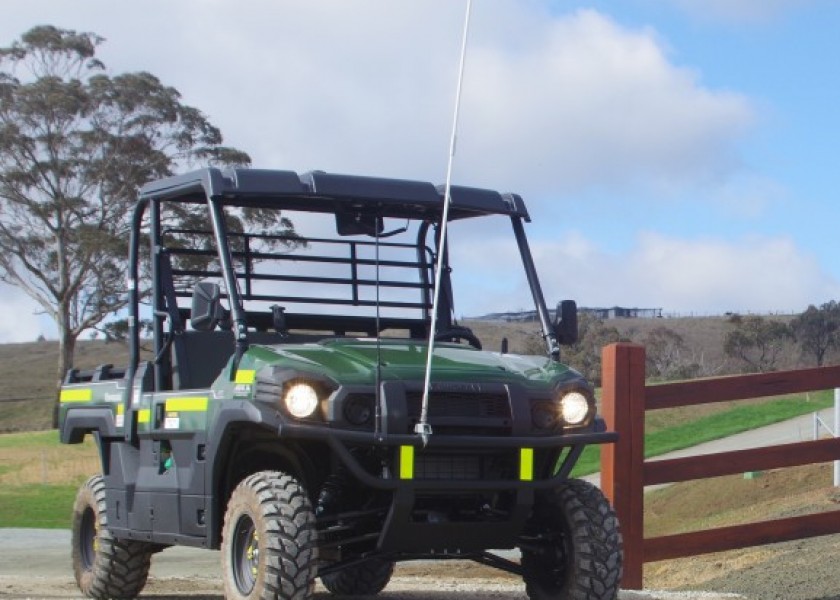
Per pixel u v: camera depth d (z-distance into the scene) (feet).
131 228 30.27
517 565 25.62
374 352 23.98
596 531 23.98
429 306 29.94
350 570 33.17
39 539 72.74
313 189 26.13
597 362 214.90
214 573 50.75
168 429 26.35
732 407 167.43
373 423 22.15
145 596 33.78
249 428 23.41
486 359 24.71
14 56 197.06
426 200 26.99
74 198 196.85
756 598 31.65
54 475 131.64
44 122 195.00
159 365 28.09
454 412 22.63
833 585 33.06
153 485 27.22
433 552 23.88
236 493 22.77
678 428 153.17
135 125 198.39
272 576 21.45
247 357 23.58
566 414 23.62
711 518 67.15
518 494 23.03
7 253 200.95
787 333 290.76
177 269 28.71
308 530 21.85
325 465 23.72
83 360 339.98
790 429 141.38
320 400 22.11
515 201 27.81
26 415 286.66
